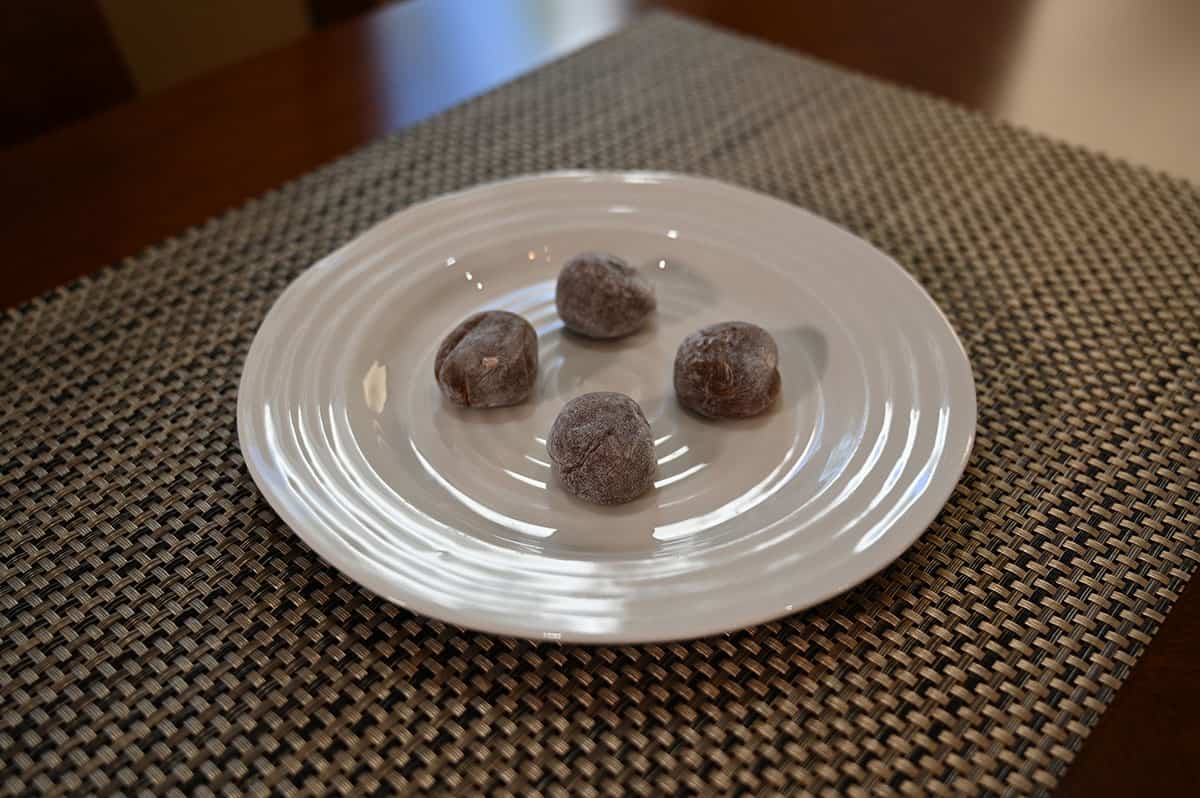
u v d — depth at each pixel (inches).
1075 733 7.6
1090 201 13.4
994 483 9.6
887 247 12.8
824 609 8.5
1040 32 17.6
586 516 9.4
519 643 8.3
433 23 17.9
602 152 14.6
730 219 12.2
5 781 7.4
